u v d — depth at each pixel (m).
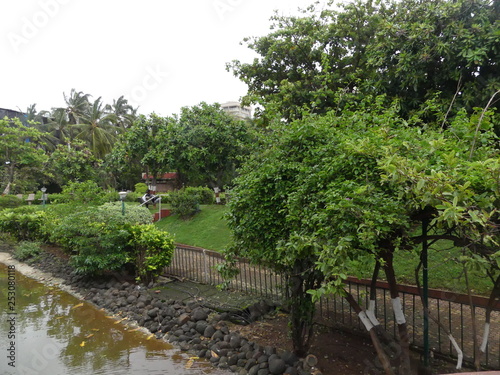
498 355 3.74
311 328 4.33
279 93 10.41
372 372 3.76
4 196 20.02
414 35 7.08
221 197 16.69
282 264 4.16
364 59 10.01
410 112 7.29
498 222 2.58
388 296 5.71
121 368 4.40
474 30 6.55
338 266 2.72
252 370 4.01
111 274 8.13
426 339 3.59
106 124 28.52
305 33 11.22
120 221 8.05
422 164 2.57
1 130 20.97
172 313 5.82
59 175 24.08
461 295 4.23
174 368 4.35
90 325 5.85
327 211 3.04
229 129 14.16
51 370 4.38
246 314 5.50
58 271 9.23
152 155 14.81
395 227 2.94
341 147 3.59
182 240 11.49
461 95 6.98
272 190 4.21
